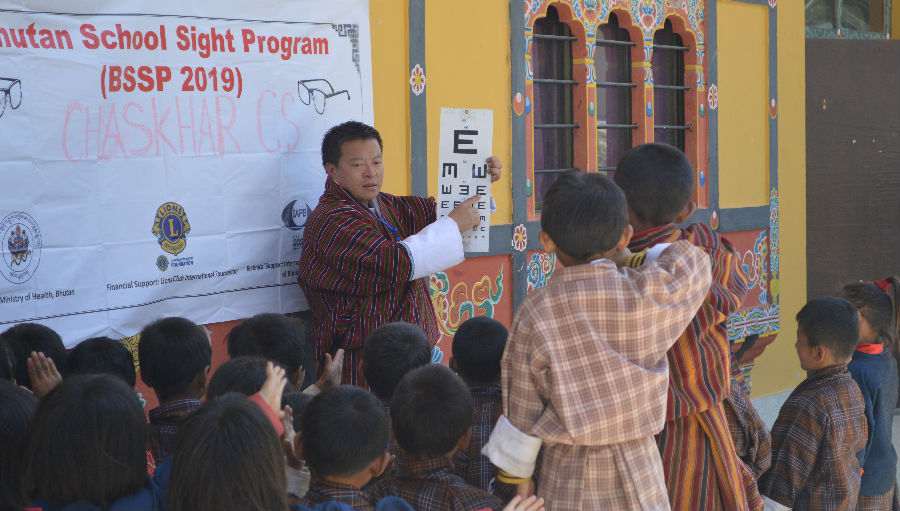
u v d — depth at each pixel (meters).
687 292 2.28
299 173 3.94
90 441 1.97
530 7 4.80
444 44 4.44
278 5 3.82
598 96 5.38
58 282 3.25
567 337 2.19
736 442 2.97
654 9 5.42
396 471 2.59
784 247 6.32
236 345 3.04
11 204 3.13
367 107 4.15
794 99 6.33
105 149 3.35
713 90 5.77
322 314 3.69
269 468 2.00
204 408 2.05
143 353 2.75
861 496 3.60
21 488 2.04
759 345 6.12
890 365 3.70
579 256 2.29
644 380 2.19
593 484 2.27
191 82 3.58
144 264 3.47
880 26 6.99
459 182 3.80
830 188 6.52
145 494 2.07
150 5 3.44
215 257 3.68
